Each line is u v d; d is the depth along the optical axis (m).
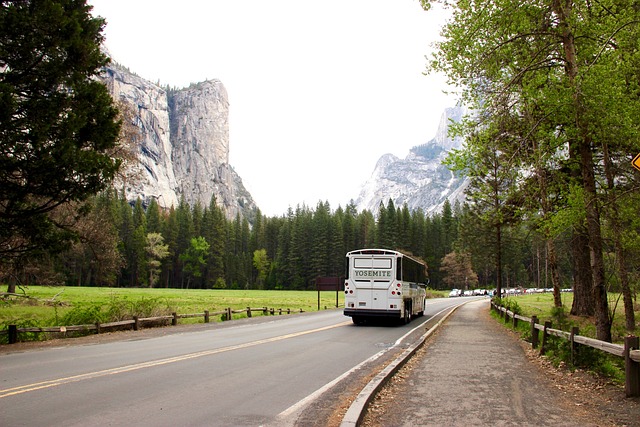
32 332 16.05
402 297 23.00
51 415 6.36
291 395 7.83
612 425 6.30
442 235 122.12
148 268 118.19
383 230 111.56
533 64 12.93
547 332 12.62
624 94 11.85
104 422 6.07
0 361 11.01
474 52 13.24
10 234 15.28
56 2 15.52
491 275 132.25
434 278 120.44
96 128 16.83
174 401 7.28
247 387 8.41
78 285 103.25
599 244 12.52
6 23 14.05
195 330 19.73
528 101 13.15
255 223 147.88
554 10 12.41
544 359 11.88
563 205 15.71
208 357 11.81
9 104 13.51
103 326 18.33
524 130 14.16
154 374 9.45
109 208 39.12
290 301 55.44
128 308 21.20
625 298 18.61
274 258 143.88
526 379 9.46
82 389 8.00
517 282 123.31
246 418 6.41
